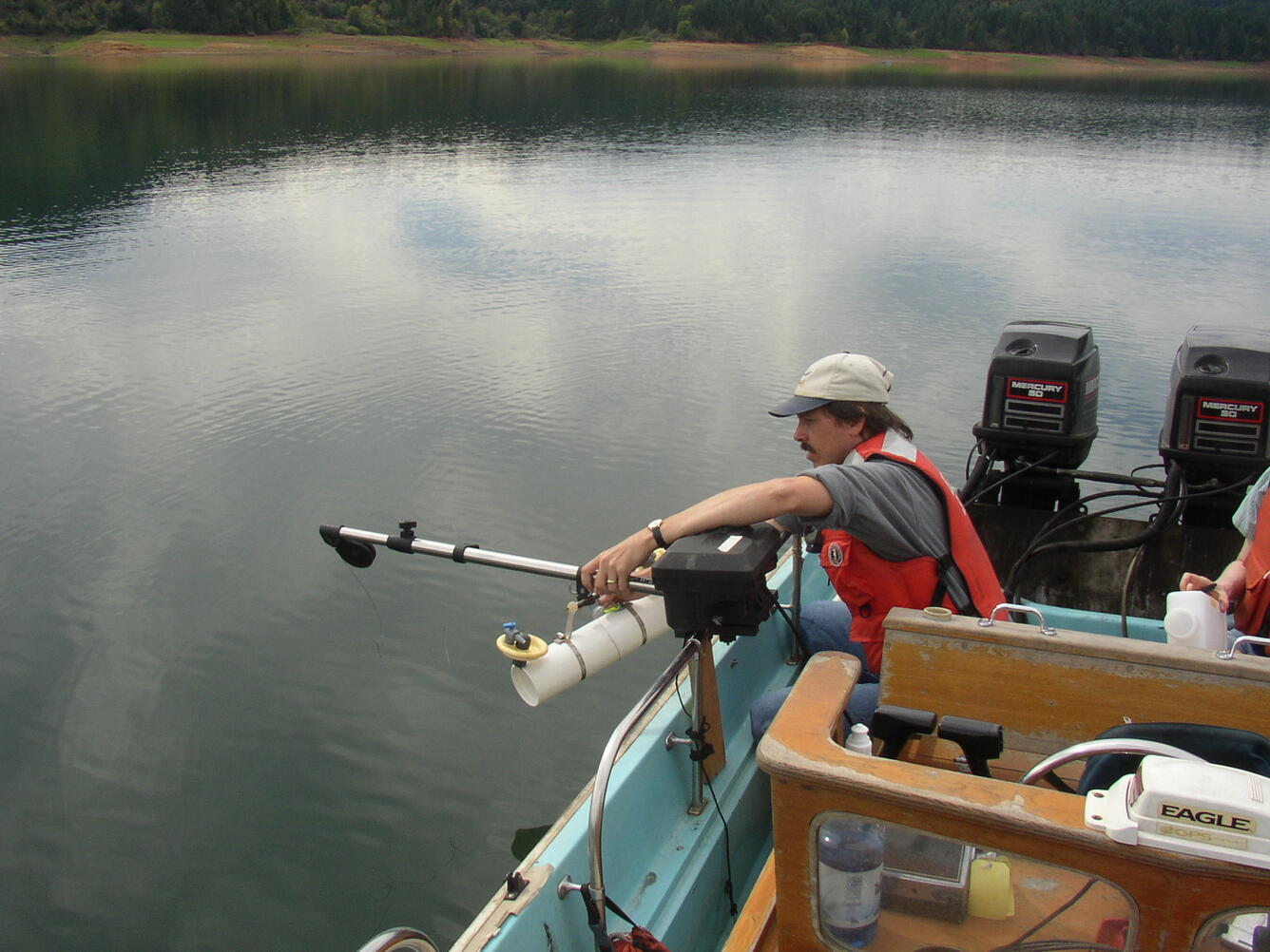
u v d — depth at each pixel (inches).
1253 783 49.5
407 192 761.6
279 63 2524.6
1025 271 522.0
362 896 144.9
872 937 61.3
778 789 59.4
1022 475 161.0
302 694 187.2
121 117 1237.7
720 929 94.6
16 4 2797.7
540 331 411.2
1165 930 52.4
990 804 54.0
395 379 349.4
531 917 76.1
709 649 97.1
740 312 441.7
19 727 177.9
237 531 243.6
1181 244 591.5
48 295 459.5
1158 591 154.6
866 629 93.0
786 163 964.0
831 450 94.5
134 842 154.3
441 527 246.1
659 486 271.0
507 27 3565.5
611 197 757.9
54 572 225.5
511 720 181.9
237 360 368.2
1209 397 145.0
